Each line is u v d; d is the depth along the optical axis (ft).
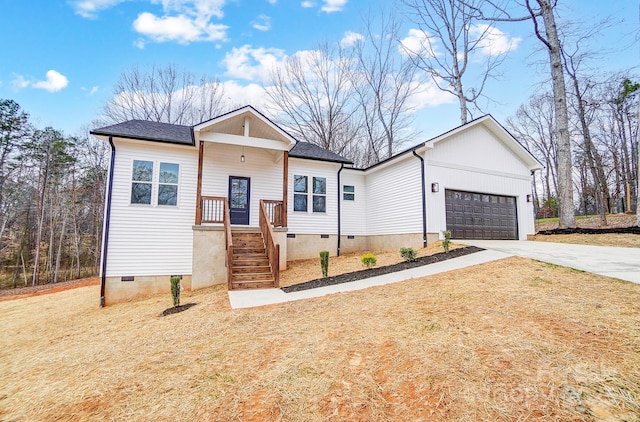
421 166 37.35
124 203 32.48
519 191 44.50
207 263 31.12
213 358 11.99
